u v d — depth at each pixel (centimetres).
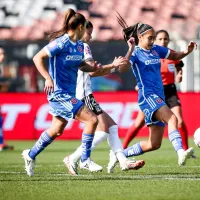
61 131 2761
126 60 2709
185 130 3941
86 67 2744
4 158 4097
